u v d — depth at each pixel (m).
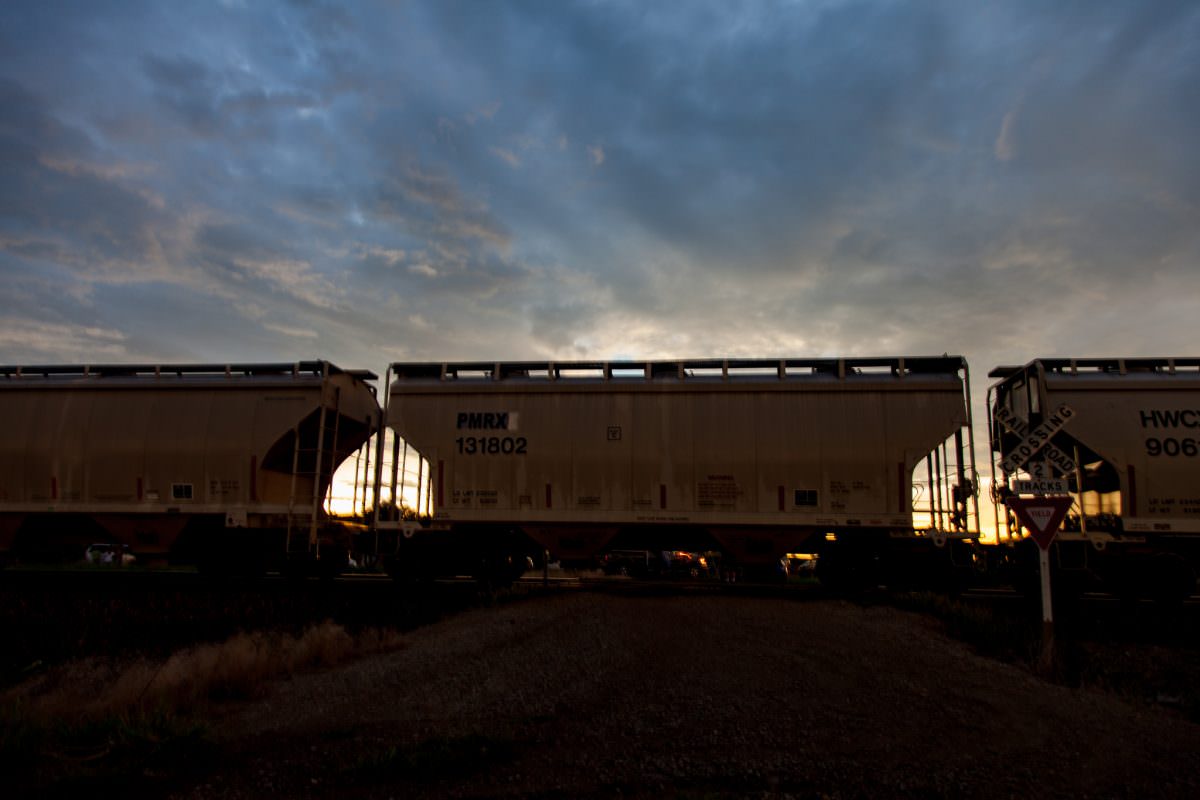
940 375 15.13
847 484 14.84
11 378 17.20
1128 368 15.03
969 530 14.63
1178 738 6.40
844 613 12.23
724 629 10.53
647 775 5.07
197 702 7.09
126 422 16.53
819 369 15.70
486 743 5.64
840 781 4.99
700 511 15.09
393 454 16.11
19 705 6.46
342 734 6.04
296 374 16.62
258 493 15.96
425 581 15.94
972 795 4.82
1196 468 14.10
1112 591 14.60
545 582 16.20
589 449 15.48
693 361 15.66
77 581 16.19
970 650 9.93
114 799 4.68
